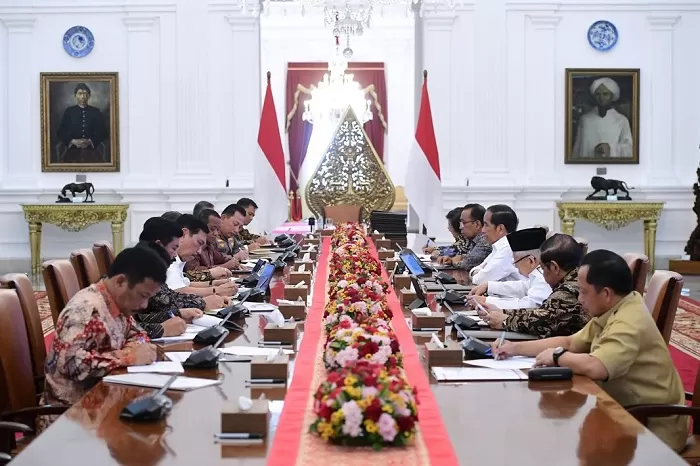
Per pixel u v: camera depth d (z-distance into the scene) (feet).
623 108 41.11
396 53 60.08
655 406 10.07
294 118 60.34
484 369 10.49
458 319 13.38
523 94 41.06
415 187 28.94
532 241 15.39
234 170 41.14
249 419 7.80
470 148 41.14
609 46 41.06
